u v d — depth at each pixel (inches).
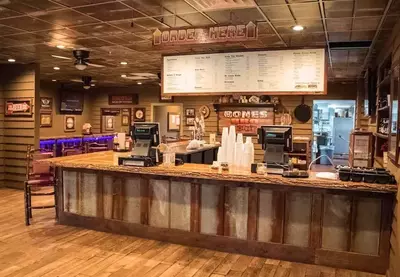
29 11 154.3
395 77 148.9
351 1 137.8
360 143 240.7
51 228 188.4
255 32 151.7
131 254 154.7
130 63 290.0
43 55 256.2
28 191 197.2
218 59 198.8
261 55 191.0
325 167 428.5
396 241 120.6
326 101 396.5
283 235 150.0
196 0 139.5
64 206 194.2
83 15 160.6
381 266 137.6
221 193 158.9
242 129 365.1
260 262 147.9
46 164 192.7
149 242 169.3
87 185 187.0
